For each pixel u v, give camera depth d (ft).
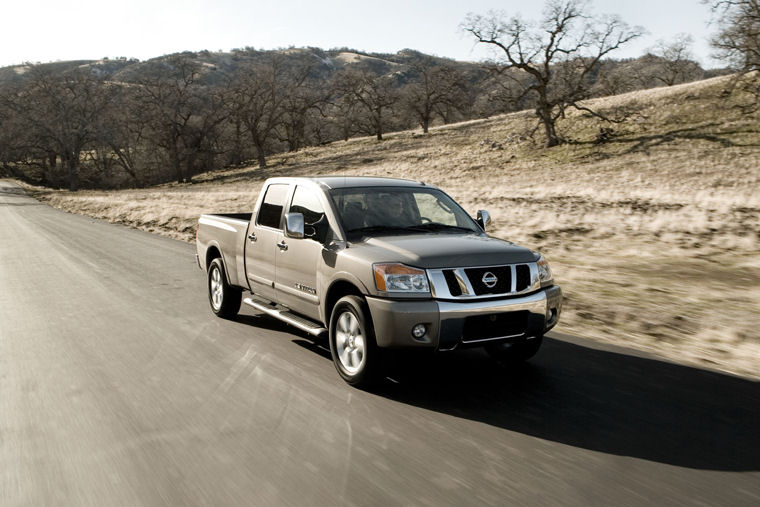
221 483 11.16
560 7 173.78
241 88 284.82
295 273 19.63
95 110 296.51
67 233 69.46
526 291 16.52
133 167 321.52
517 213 71.41
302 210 20.27
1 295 31.07
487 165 185.98
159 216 87.66
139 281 34.94
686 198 83.05
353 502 10.39
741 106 181.78
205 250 26.91
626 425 13.84
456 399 15.64
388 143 281.13
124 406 15.21
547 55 181.37
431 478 11.24
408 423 13.97
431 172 189.26
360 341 16.49
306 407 15.01
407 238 17.61
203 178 290.97
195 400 15.56
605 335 23.06
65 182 345.92
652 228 55.42
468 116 345.51
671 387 16.55
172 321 24.70
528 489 10.80
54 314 26.32
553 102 187.32
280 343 21.13
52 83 296.51
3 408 15.26
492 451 12.43
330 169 234.38
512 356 18.66
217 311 25.52
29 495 10.94
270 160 306.35
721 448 12.59
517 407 15.03
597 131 194.49
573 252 45.88
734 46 133.28
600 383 16.92
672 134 173.99
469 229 19.71
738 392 16.15
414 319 15.30
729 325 23.70
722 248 45.96
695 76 325.21
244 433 13.42
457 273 15.72
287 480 11.22
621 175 140.87
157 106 277.44
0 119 342.23
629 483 11.02
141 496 10.77
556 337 22.31
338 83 303.89
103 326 23.94
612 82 296.92
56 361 19.27
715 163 139.23
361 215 18.89
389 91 306.96
